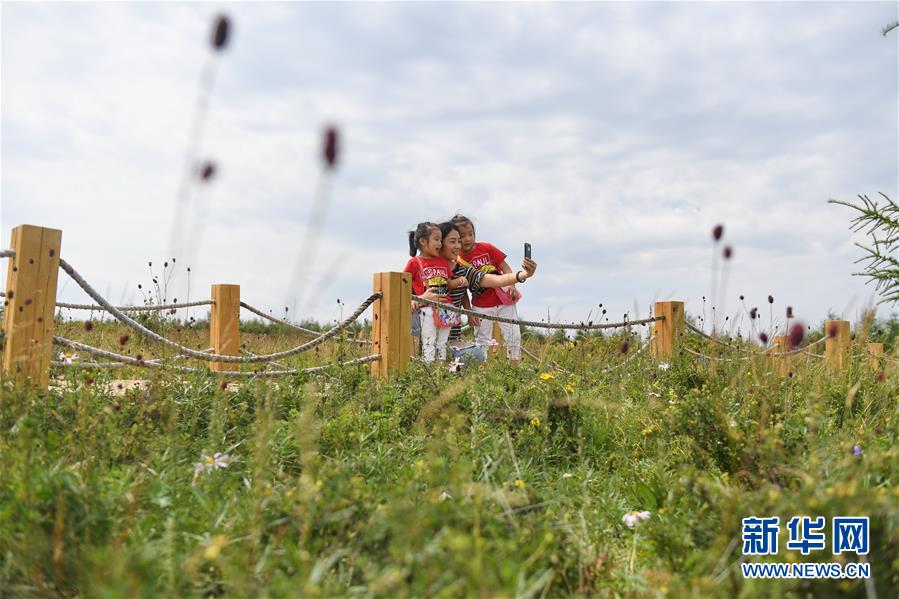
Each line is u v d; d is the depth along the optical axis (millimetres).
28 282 5023
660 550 2770
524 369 6645
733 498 2609
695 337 9359
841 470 2959
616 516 3453
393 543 2254
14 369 4730
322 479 2775
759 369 5082
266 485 2945
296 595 1948
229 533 2664
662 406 5020
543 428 4570
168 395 4664
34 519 2365
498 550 2227
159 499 2977
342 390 5652
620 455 4406
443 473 2938
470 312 8086
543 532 2625
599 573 2695
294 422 4242
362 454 3799
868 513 2320
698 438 3846
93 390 4660
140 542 2562
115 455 3617
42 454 3092
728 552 2363
